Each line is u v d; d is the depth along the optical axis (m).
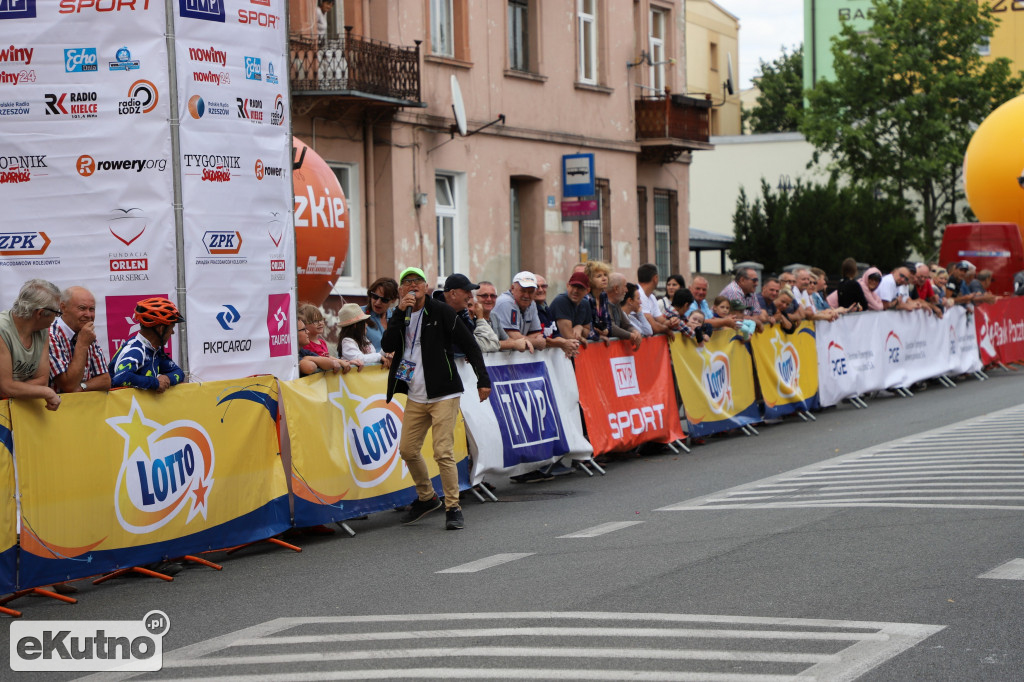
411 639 8.47
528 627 8.64
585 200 34.28
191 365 12.53
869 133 59.25
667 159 40.38
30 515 10.07
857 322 24.72
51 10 12.20
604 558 10.91
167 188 12.36
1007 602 8.86
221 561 11.95
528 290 16.36
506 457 15.49
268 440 12.47
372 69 27.42
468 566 10.95
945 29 59.53
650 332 19.02
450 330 13.37
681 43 41.69
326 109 27.23
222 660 8.23
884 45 60.03
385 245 28.73
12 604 10.27
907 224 51.72
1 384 9.96
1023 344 32.97
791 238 50.44
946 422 20.66
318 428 12.95
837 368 23.84
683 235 42.38
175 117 12.37
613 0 37.25
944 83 58.38
